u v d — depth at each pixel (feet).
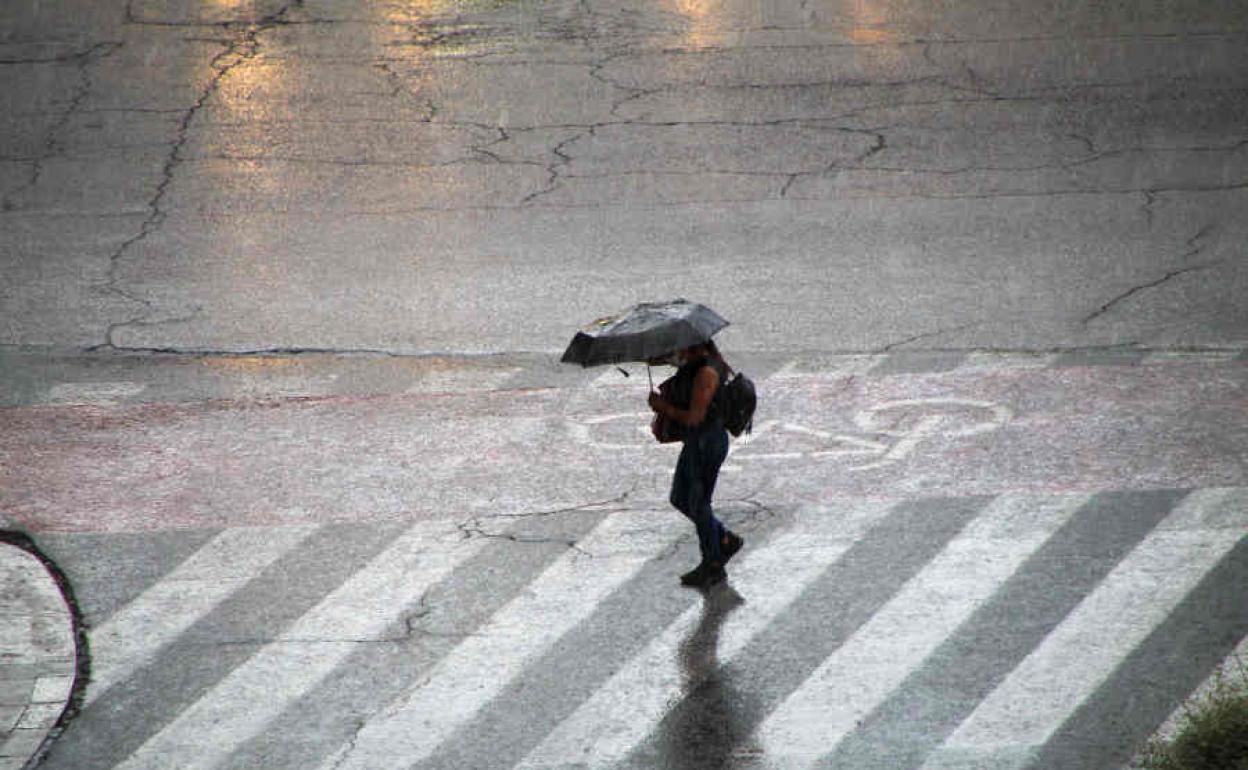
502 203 113.60
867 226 108.27
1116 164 117.39
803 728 55.16
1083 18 149.38
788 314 94.99
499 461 77.97
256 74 138.00
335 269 103.19
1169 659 58.29
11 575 67.51
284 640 62.23
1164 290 96.63
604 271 102.01
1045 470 74.59
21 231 108.99
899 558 67.00
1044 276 99.40
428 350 91.61
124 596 65.82
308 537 70.79
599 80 136.26
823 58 140.46
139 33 147.43
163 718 57.16
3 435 81.71
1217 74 134.51
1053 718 54.95
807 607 63.41
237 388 87.15
